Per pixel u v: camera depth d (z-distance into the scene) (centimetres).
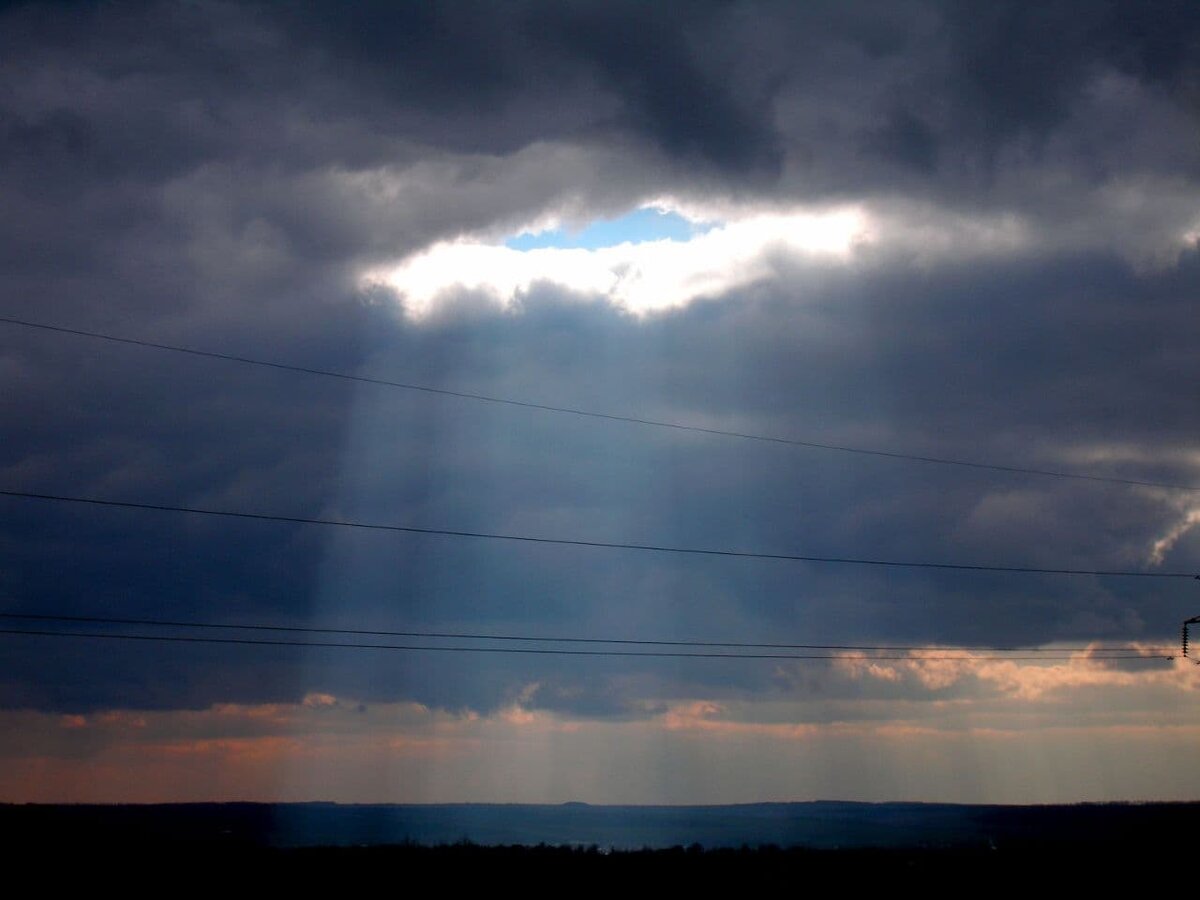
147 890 6738
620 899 7069
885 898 7169
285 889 6994
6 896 6406
